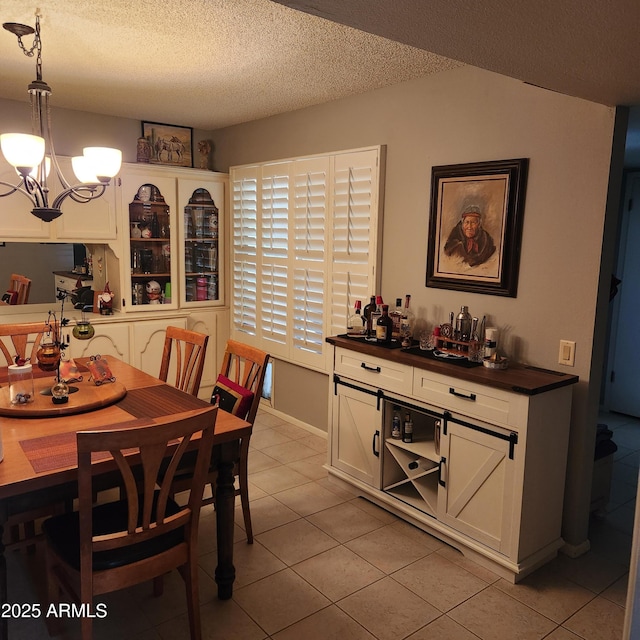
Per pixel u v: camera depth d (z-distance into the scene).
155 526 1.78
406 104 3.16
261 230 4.38
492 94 2.71
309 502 3.07
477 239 2.81
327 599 2.25
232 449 2.14
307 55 2.74
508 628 2.11
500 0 1.31
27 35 2.49
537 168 2.56
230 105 3.86
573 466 2.55
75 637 2.02
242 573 2.42
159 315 4.48
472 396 2.46
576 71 1.85
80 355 4.10
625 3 1.30
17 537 2.48
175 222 4.50
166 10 2.22
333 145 3.68
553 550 2.52
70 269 4.64
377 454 2.99
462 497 2.56
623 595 2.32
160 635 2.04
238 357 2.78
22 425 2.11
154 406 2.37
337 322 3.72
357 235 3.50
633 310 4.59
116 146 4.38
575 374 2.50
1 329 3.03
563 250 2.50
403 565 2.50
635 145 3.79
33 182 2.35
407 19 1.45
